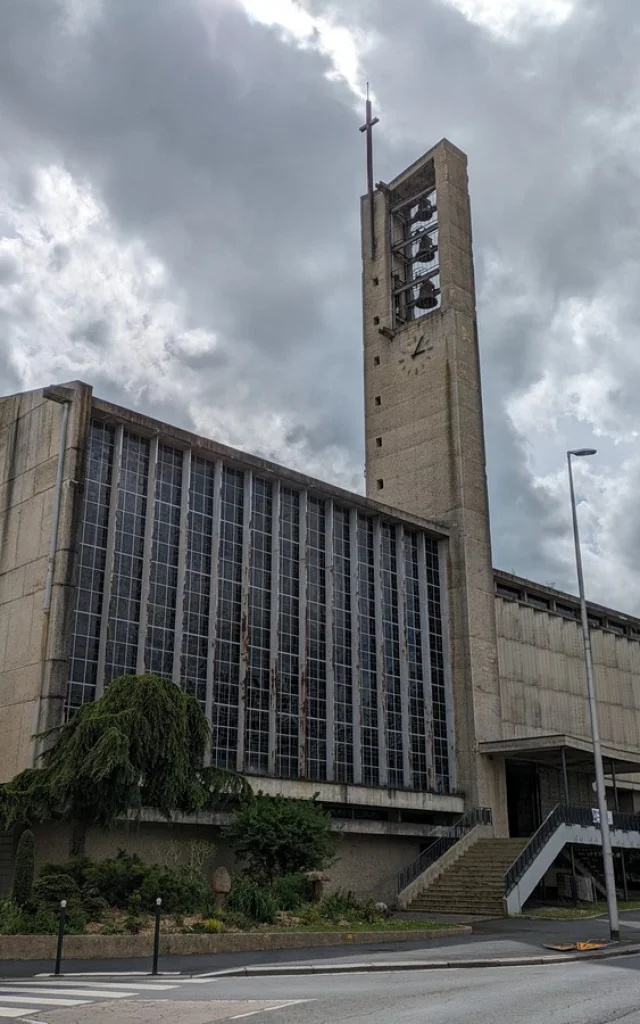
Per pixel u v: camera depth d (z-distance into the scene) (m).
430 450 54.34
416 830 44.47
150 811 33.41
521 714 52.69
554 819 40.44
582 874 44.19
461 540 51.47
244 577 41.25
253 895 28.19
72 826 29.80
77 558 35.00
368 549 48.78
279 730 40.81
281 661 41.97
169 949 22.59
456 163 60.12
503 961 21.67
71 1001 14.52
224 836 35.06
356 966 20.19
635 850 47.94
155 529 38.50
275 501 44.16
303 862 33.22
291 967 19.77
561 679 56.94
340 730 43.78
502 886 37.38
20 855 24.12
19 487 37.66
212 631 39.12
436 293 59.78
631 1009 13.58
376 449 57.19
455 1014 12.95
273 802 35.19
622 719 61.53
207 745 30.69
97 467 37.38
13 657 34.81
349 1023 12.13
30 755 32.06
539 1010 13.41
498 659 51.94
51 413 37.28
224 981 17.77
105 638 35.34
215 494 41.38
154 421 39.03
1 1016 12.91
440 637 50.62
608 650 62.59
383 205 62.06
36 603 34.62
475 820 45.72
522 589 56.50
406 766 46.12
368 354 59.62
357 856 42.69
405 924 30.12
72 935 21.88
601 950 24.19
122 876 26.88
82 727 27.56
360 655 46.00
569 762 50.69
